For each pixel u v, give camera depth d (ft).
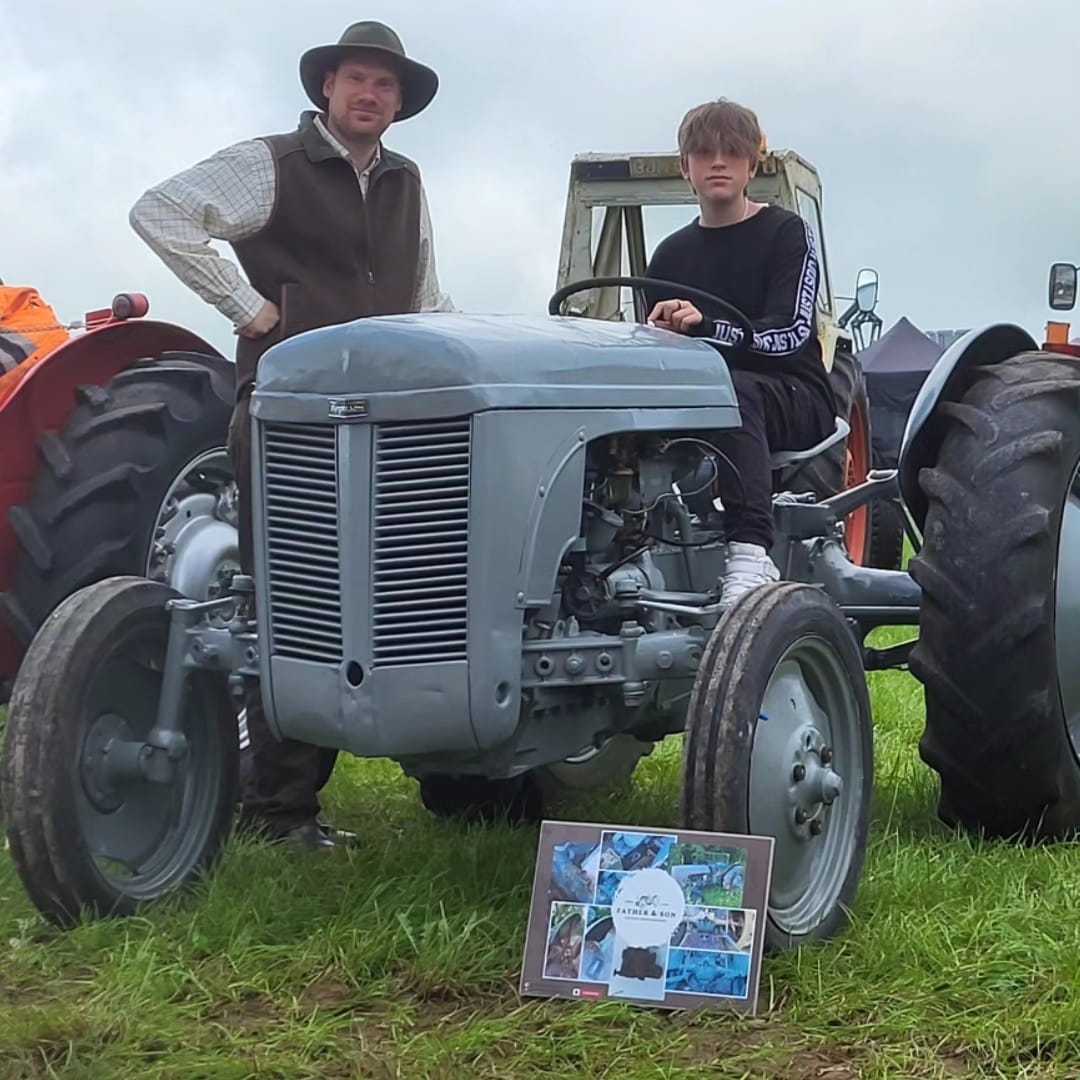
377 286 14.38
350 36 14.10
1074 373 13.83
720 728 10.25
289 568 11.05
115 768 11.38
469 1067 8.84
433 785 14.44
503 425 10.58
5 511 14.75
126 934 10.75
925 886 11.80
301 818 14.05
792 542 14.34
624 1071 8.82
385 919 10.95
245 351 14.17
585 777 15.11
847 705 11.48
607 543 11.69
